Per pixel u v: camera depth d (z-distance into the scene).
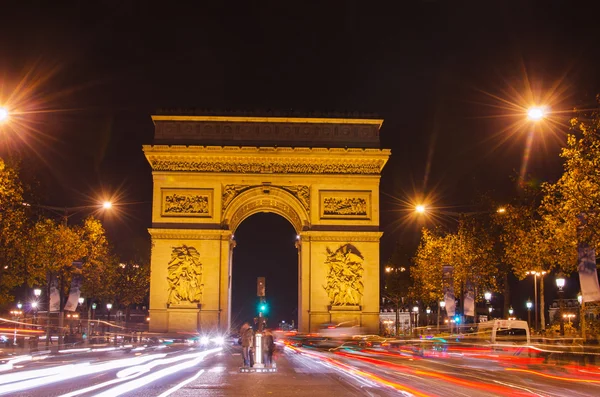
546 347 77.19
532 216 90.25
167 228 113.56
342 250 114.56
